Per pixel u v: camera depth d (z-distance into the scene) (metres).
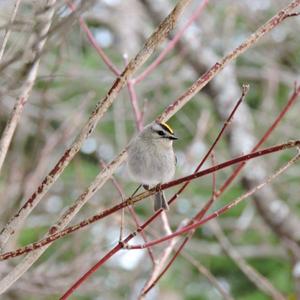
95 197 14.30
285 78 17.16
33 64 5.64
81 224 6.00
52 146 11.23
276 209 13.87
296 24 17.11
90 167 16.11
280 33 17.62
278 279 15.05
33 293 12.31
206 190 16.09
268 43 17.42
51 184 6.39
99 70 16.75
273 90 17.16
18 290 12.18
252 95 18.52
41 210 15.32
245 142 14.39
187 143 16.94
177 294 15.29
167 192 15.34
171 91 17.11
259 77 17.41
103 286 14.04
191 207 15.77
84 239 13.38
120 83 6.30
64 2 5.84
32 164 11.19
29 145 14.91
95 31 18.22
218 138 6.77
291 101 7.57
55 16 5.73
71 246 14.23
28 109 15.23
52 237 5.97
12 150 14.09
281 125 16.53
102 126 17.03
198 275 15.62
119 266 14.66
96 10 17.48
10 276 6.38
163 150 8.14
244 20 17.64
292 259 12.87
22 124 14.52
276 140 16.31
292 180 16.72
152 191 6.11
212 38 15.80
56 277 11.93
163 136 8.12
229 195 15.95
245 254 15.50
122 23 17.62
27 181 10.81
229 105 14.77
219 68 6.87
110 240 13.58
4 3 9.25
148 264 14.22
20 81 5.75
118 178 15.06
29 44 5.72
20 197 10.76
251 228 16.16
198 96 16.75
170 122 17.27
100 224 13.33
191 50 14.55
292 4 6.77
